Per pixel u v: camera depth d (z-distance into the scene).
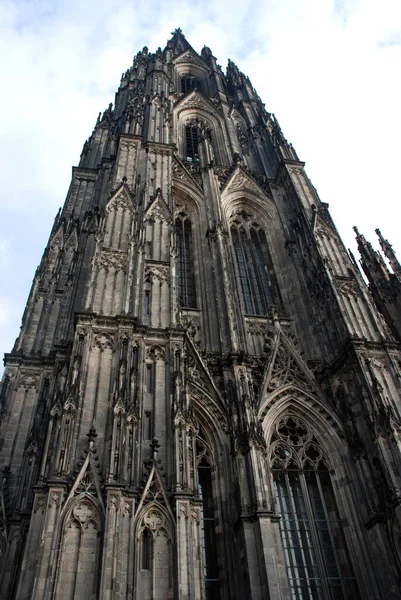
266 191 56.84
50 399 30.53
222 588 26.20
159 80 70.94
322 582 28.08
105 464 24.00
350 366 36.03
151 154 50.94
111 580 19.92
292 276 47.53
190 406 28.36
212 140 67.69
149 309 33.97
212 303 41.72
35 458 28.12
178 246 47.91
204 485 30.59
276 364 37.88
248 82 83.00
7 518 26.30
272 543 25.36
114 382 27.48
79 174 55.09
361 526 29.95
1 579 24.02
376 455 30.62
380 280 53.53
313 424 35.22
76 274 40.94
